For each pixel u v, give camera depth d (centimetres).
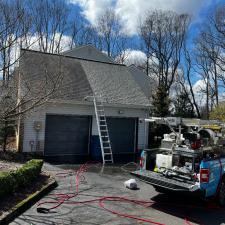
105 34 4447
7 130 1566
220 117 2189
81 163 1459
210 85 3806
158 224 696
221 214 792
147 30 5634
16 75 897
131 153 1894
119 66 2202
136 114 1928
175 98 3775
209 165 783
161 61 4097
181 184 774
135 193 940
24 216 690
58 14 2594
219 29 3559
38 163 1000
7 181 758
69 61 1991
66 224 658
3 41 679
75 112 1698
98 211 756
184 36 4066
